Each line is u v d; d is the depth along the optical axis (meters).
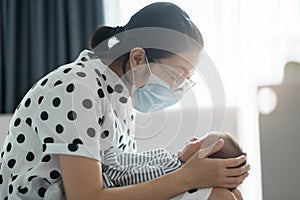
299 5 2.38
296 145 1.43
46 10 2.52
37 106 1.07
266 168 1.45
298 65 1.43
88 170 1.00
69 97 1.02
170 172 1.08
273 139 1.45
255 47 2.40
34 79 2.47
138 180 1.10
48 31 2.52
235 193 1.12
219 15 2.40
